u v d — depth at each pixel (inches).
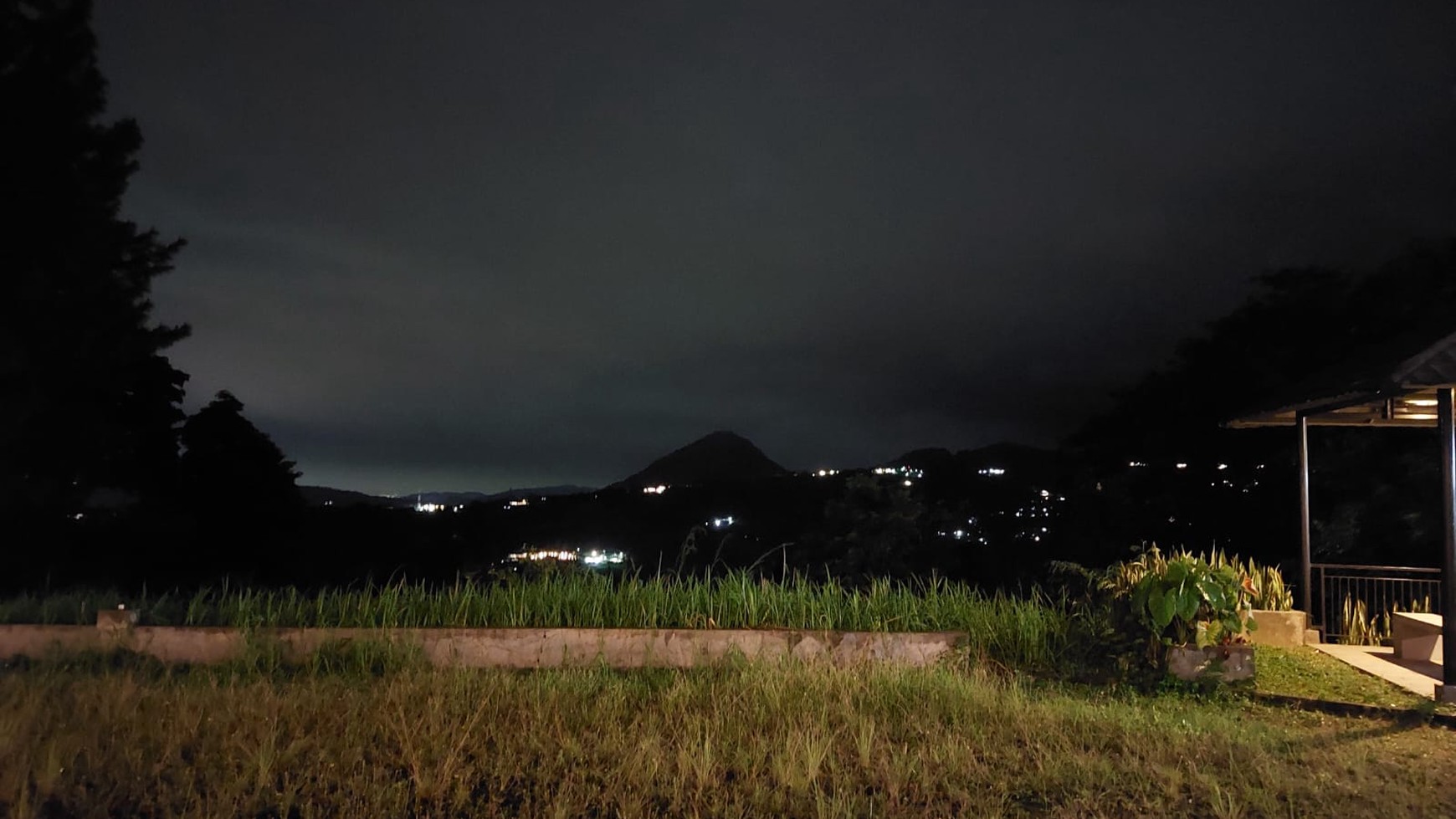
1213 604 348.8
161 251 721.6
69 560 719.1
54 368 665.6
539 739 268.7
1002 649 394.3
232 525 811.4
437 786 227.6
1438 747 280.8
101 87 676.1
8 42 636.1
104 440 708.7
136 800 222.7
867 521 639.1
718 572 442.3
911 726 287.4
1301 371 652.7
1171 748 268.8
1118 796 237.1
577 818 219.9
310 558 837.8
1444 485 329.7
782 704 301.7
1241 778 244.7
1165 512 706.8
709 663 363.6
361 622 395.9
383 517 912.9
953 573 667.4
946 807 228.1
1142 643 358.6
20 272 629.6
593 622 405.1
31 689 296.7
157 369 789.2
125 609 394.9
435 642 372.5
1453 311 358.6
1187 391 703.7
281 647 361.7
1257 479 671.1
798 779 236.5
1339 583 494.9
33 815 209.0
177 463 807.7
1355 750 273.7
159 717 274.5
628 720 292.4
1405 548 557.6
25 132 636.1
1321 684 354.6
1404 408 416.5
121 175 689.0
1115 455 749.9
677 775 243.3
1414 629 399.2
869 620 410.6
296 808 221.3
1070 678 363.3
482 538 816.3
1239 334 698.2
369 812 217.5
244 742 255.4
